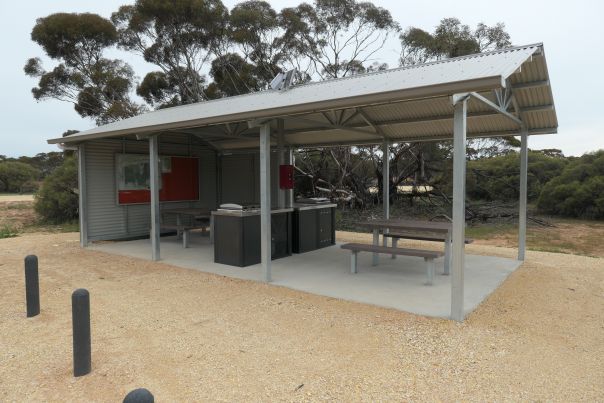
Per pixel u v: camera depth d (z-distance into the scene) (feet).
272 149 35.40
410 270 21.45
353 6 63.72
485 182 70.49
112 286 18.57
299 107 15.84
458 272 13.60
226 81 69.10
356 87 19.25
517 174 68.33
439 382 9.70
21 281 19.79
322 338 12.32
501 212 56.80
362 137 30.25
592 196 52.85
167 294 17.19
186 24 68.03
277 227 24.68
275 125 29.14
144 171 33.60
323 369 10.35
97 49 72.28
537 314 14.60
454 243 13.58
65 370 10.46
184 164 36.45
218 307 15.38
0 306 15.79
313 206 27.45
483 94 18.67
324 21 64.90
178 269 21.98
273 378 9.90
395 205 63.00
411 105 22.29
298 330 12.98
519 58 16.06
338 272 20.99
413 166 60.49
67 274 21.06
